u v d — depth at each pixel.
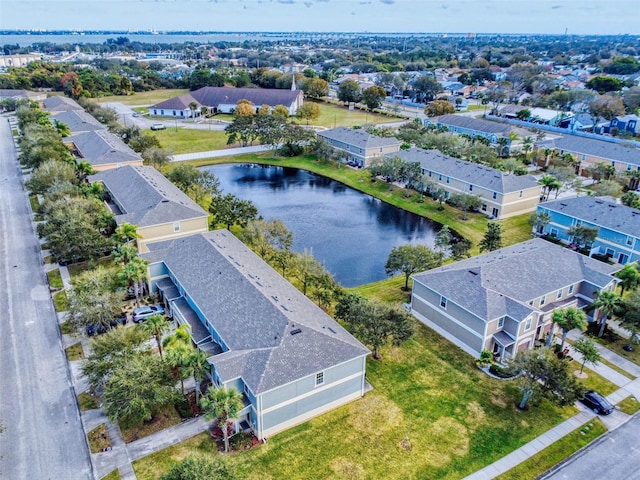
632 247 60.62
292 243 63.06
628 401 38.84
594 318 49.50
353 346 37.19
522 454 33.56
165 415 35.91
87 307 42.22
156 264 50.59
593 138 126.94
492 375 41.47
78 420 35.38
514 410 37.66
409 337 41.34
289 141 113.50
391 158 91.62
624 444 34.56
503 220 76.69
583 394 35.81
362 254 66.50
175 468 26.78
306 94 187.88
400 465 32.44
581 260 51.38
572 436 35.25
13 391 37.97
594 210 66.44
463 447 34.03
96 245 55.03
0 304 49.44
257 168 107.50
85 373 35.84
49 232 56.41
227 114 160.38
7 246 62.22
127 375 33.78
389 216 80.44
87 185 68.00
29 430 34.44
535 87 184.75
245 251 51.38
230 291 42.41
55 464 31.77
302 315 39.28
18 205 75.88
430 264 54.19
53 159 77.12
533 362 36.25
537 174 97.94
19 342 43.69
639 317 43.28
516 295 44.72
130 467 31.55
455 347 45.25
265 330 36.94
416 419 36.44
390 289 55.75
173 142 122.19
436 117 135.25
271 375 33.25
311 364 34.84
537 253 50.53
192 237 52.88
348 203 86.31
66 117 117.94
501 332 43.41
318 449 33.50
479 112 167.88
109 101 176.88
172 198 62.12
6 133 119.31
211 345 39.84
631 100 153.38
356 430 35.28
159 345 39.16
